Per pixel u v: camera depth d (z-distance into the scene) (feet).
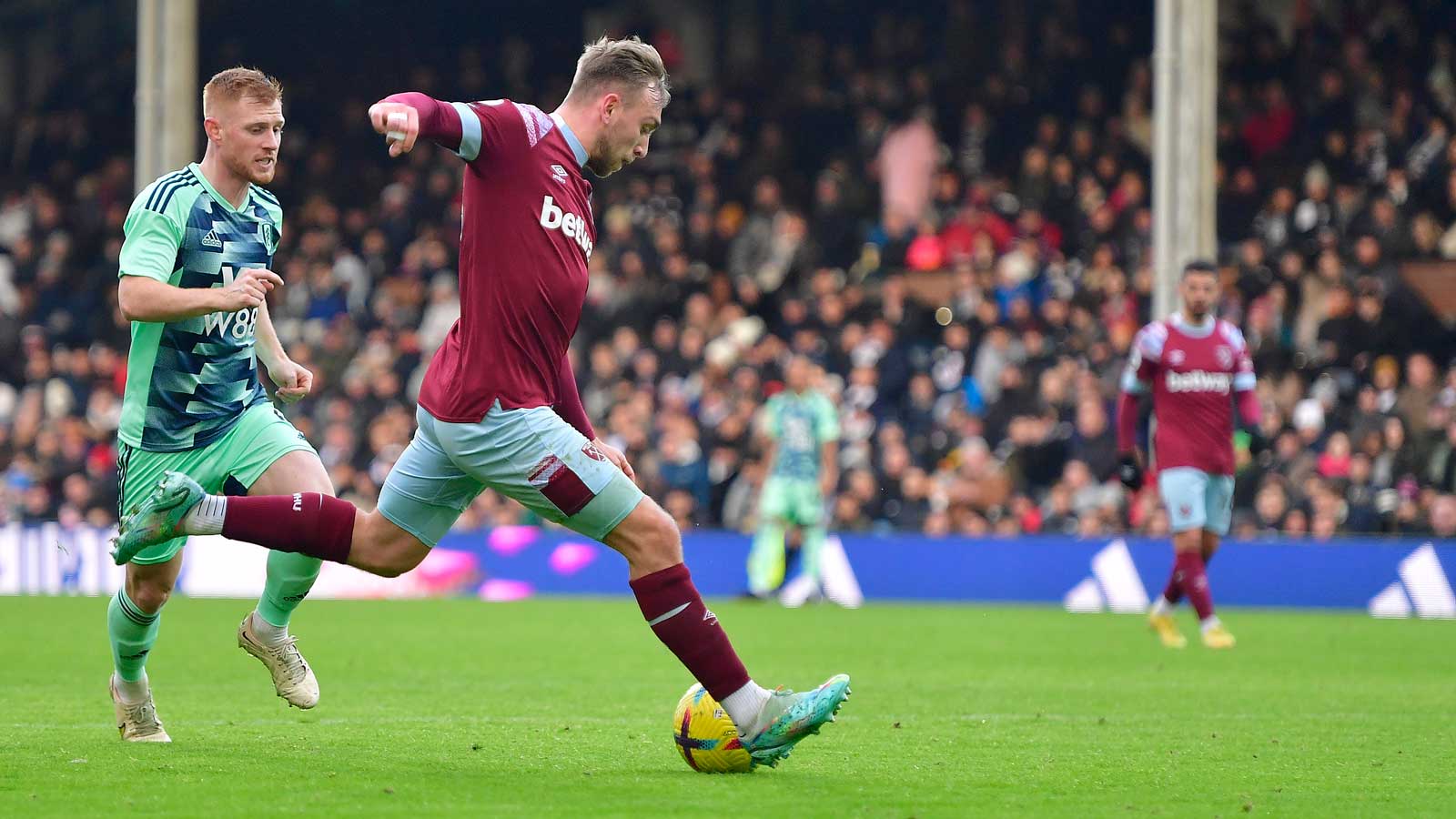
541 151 34.42
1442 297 132.87
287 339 151.53
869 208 155.63
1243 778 36.40
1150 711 51.52
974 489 119.34
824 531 115.55
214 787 32.50
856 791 33.35
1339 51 148.15
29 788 32.35
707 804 31.22
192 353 37.99
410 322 148.56
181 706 49.83
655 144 172.14
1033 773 36.81
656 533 34.73
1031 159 147.33
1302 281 133.08
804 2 182.60
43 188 170.60
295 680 39.27
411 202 162.50
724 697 34.60
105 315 157.07
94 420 140.36
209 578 120.06
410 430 133.39
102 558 120.98
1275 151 144.77
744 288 147.74
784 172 162.20
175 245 37.29
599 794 32.35
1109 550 112.06
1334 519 111.14
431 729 44.06
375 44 191.11
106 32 194.08
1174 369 77.51
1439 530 109.19
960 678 62.80
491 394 34.24
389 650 73.97
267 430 38.52
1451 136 140.36
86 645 73.87
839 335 135.13
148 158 126.21
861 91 163.53
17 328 157.17
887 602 117.29
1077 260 141.90
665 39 179.01
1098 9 162.30
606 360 137.08
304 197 179.22
